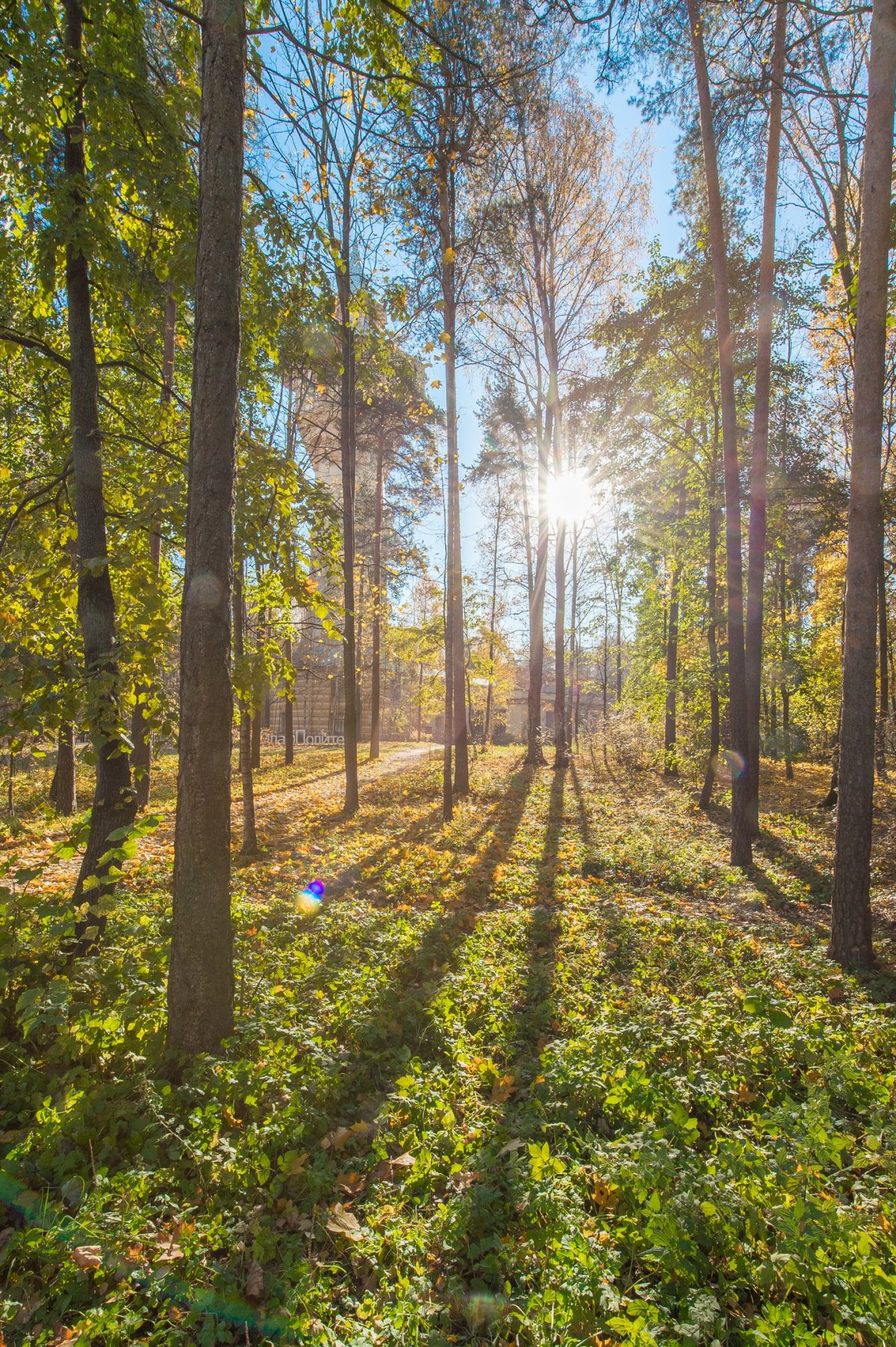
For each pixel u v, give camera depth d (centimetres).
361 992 486
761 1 955
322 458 1596
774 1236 267
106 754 580
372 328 862
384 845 1070
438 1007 475
